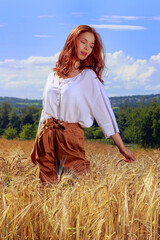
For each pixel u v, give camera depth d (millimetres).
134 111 65125
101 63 2836
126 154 2801
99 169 3035
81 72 2721
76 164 2689
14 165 3232
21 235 1907
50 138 2721
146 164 3250
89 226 1935
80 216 1959
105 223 1910
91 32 2717
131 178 2439
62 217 1869
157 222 1998
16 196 2164
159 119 60625
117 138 2785
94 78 2701
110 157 3748
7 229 1874
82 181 2383
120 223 1952
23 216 1856
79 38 2699
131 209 2113
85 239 1837
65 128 2689
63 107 2678
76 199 2094
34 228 1979
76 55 2705
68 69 2719
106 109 2734
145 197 2168
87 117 2723
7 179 2717
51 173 2727
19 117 128125
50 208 2031
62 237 1849
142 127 61219
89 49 2719
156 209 2039
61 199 2055
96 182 2465
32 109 129375
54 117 2752
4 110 127688
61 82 2727
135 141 62906
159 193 2119
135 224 1985
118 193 2168
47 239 1921
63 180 2373
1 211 2008
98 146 7293
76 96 2650
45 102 2795
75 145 2707
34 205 2076
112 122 2760
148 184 2248
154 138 60531
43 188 2496
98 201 2150
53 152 2742
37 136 2820
